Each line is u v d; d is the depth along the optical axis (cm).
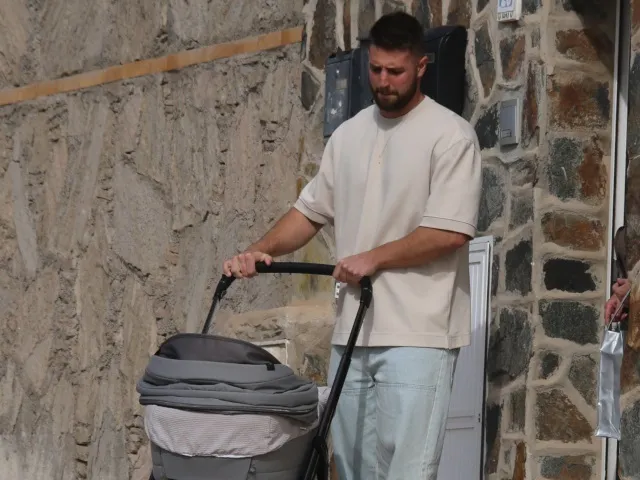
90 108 2898
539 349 1853
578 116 1881
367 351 1588
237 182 2495
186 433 1372
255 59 2478
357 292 1602
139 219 2739
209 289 2536
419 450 1542
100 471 2798
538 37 1878
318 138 2330
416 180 1560
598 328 1881
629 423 1513
